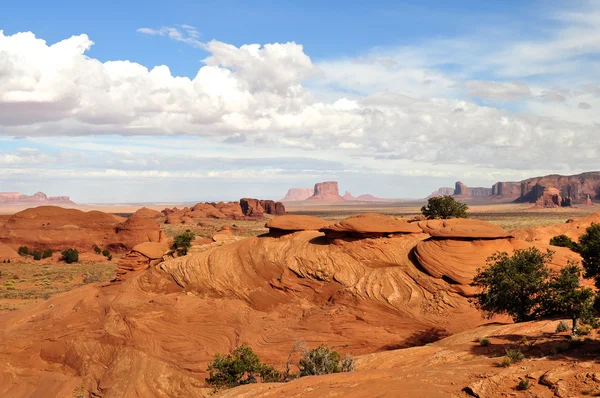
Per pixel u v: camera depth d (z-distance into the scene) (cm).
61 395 2734
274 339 2989
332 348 2794
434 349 2055
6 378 3030
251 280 3791
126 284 4275
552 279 2269
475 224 3488
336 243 3725
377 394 1445
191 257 4184
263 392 1644
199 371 2745
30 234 9162
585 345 1672
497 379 1427
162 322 3338
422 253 3319
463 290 3019
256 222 17250
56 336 3391
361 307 3156
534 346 1772
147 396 2503
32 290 5909
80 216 9856
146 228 9700
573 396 1259
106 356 3073
